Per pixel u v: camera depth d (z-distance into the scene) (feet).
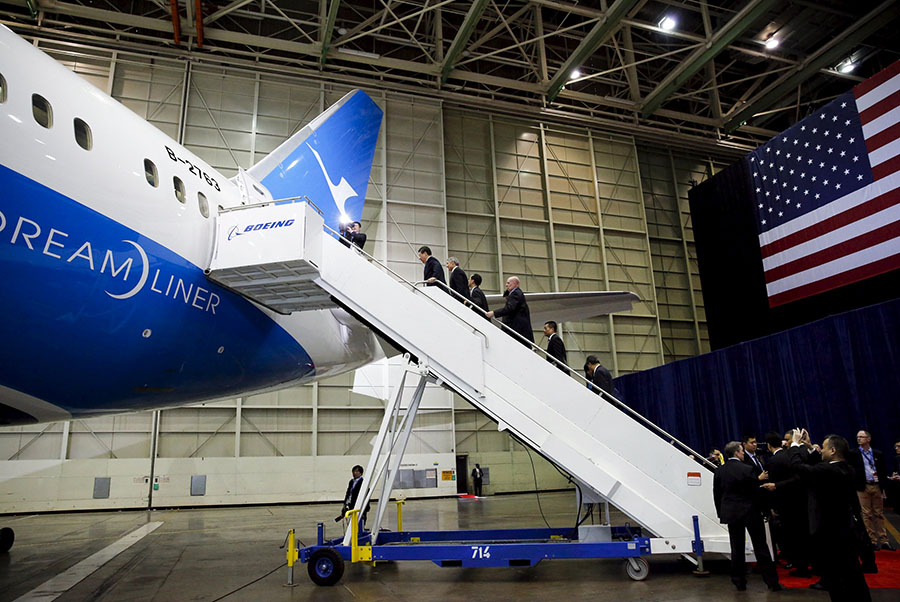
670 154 108.58
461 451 84.99
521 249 93.04
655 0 88.28
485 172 94.07
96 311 17.74
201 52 80.53
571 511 54.90
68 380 18.97
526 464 86.89
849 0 88.33
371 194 84.53
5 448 63.82
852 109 61.93
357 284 23.85
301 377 32.65
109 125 18.94
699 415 69.72
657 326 97.45
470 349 23.90
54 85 17.22
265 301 25.34
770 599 18.86
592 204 99.14
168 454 69.87
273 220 22.16
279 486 72.23
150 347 20.56
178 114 77.82
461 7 92.53
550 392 24.20
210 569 26.37
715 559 26.32
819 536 15.07
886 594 19.76
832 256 63.10
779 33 93.45
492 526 42.24
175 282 20.48
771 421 57.67
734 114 102.01
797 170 68.13
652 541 21.91
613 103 99.55
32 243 15.35
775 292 70.13
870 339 46.37
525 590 20.90
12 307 15.60
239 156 79.30
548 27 98.94
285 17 80.69
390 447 26.13
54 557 30.81
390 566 26.02
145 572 25.73
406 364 26.71
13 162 14.90
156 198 19.80
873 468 29.71
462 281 30.14
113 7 79.05
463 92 95.55
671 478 23.39
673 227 105.70
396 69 91.81
